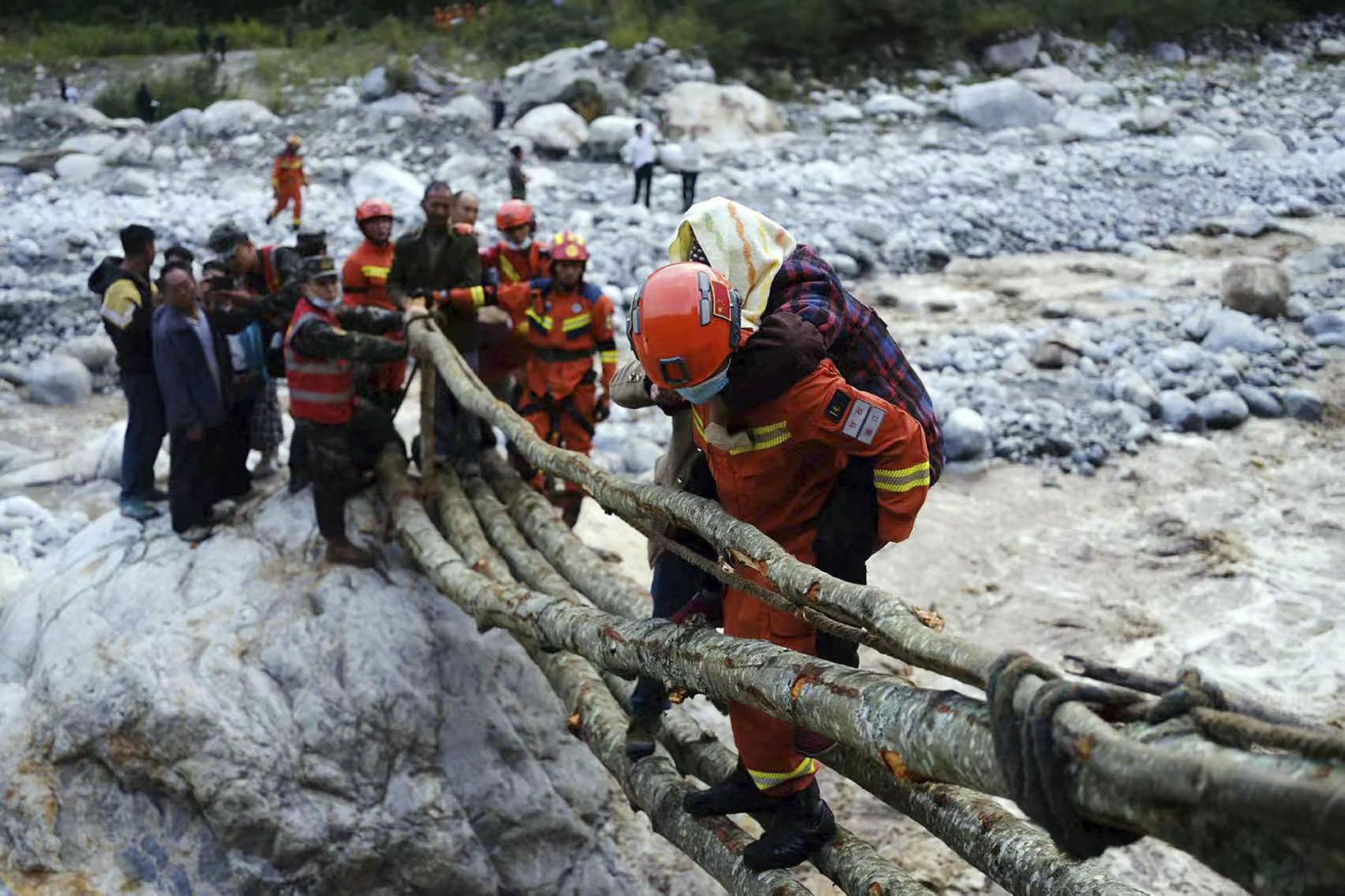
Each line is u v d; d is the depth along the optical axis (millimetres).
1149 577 7426
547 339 6152
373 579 5688
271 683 5273
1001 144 20328
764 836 3494
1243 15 26672
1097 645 6789
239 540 5887
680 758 4254
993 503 8359
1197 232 15398
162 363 5742
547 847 5559
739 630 3213
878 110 22234
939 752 2227
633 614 4559
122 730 5129
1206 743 1785
